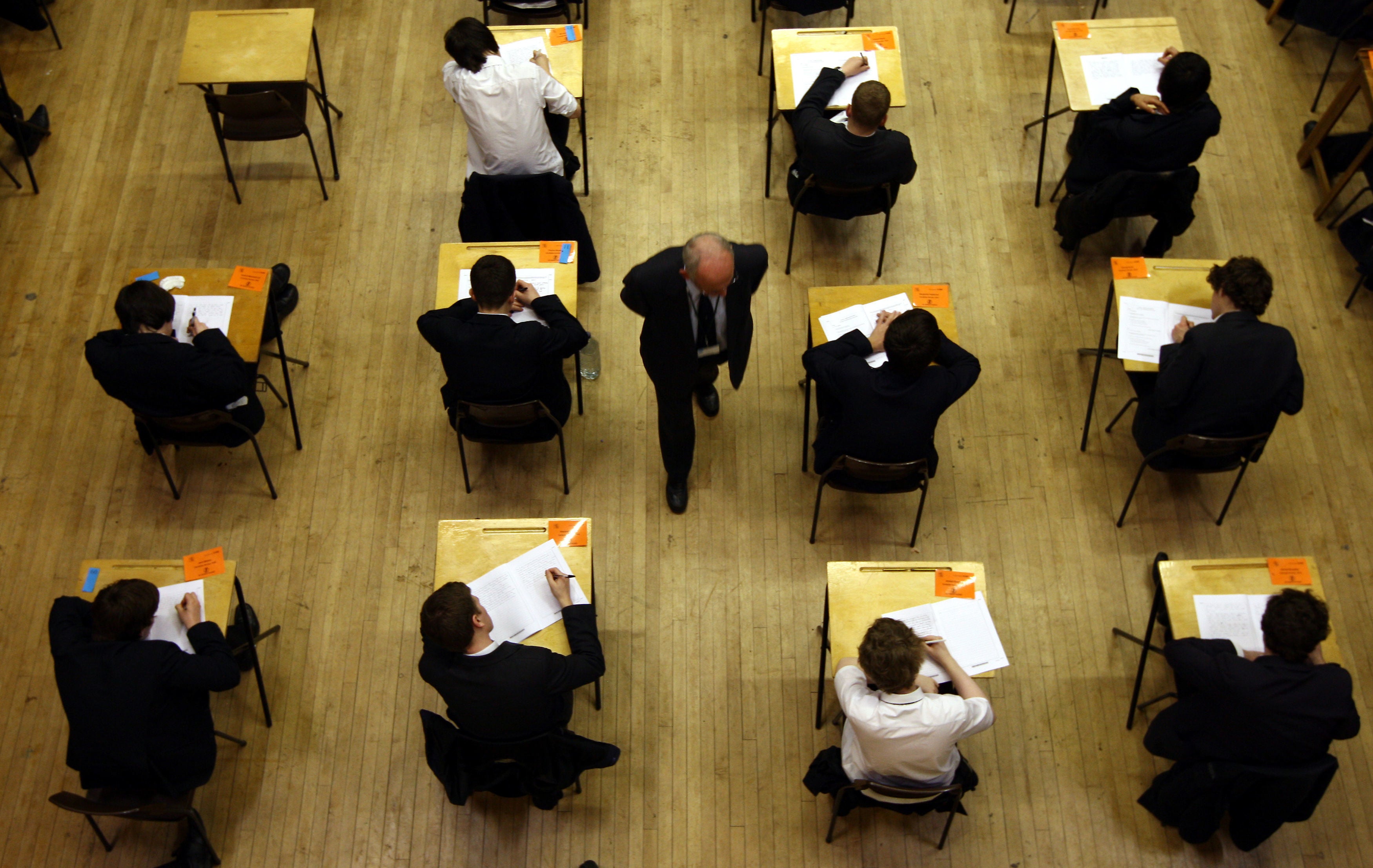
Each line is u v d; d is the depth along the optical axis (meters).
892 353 3.41
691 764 3.82
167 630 3.42
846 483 3.88
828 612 3.55
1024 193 5.02
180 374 3.63
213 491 4.30
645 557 4.19
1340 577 4.12
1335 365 4.57
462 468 4.27
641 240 4.87
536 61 4.41
